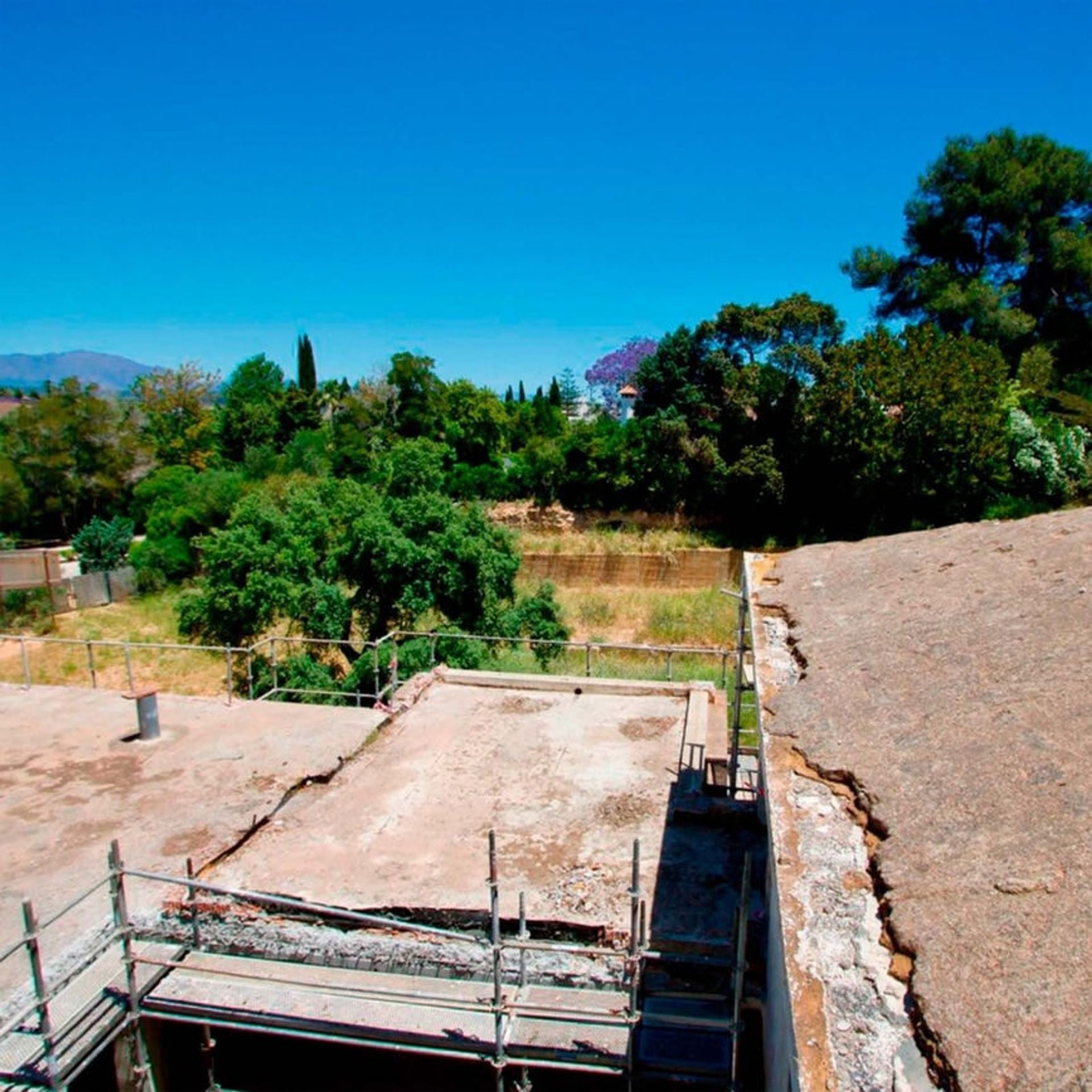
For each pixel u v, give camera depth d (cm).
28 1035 475
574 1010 471
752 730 949
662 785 786
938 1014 221
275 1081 594
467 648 1584
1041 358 3167
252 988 530
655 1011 510
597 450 3244
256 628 1711
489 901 591
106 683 1972
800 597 643
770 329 3316
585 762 842
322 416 5062
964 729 359
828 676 464
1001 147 3384
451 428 4144
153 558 3028
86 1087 534
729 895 600
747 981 520
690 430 3228
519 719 961
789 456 3066
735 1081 445
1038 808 287
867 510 2967
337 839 690
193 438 4978
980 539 668
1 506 3856
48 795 745
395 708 975
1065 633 420
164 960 530
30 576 2700
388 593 1700
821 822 330
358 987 532
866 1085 209
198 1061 589
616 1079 559
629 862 649
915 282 3519
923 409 2706
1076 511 670
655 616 2369
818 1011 235
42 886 607
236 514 1773
